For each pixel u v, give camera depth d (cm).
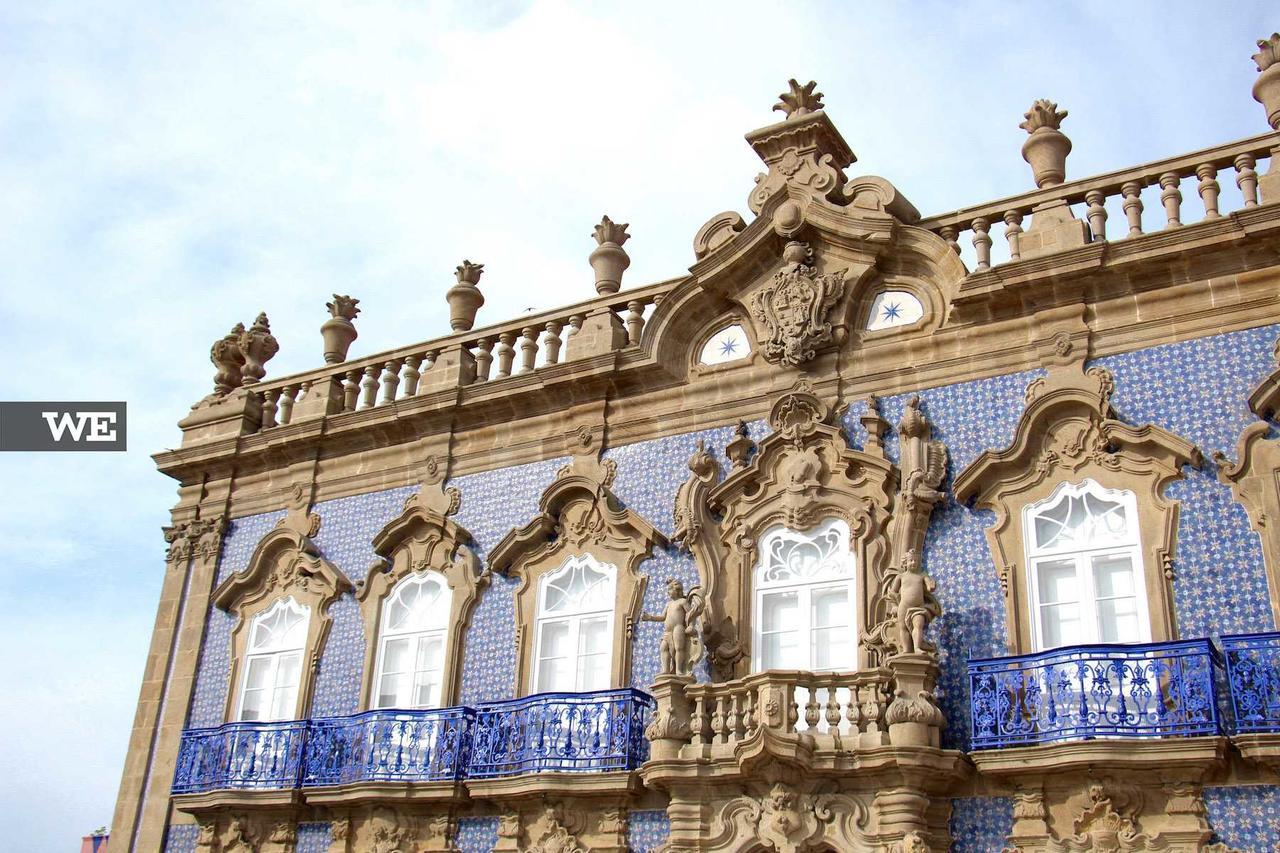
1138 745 1360
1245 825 1343
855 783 1505
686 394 1898
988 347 1705
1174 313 1600
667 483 1861
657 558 1825
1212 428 1534
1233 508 1491
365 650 2005
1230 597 1456
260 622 2147
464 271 2247
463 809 1792
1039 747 1412
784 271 1853
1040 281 1659
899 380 1755
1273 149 1587
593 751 1680
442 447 2086
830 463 1747
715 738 1565
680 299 1919
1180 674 1383
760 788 1541
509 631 1906
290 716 2044
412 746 1819
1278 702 1356
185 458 2327
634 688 1698
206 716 2128
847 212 1814
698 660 1681
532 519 1939
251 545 2233
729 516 1775
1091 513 1567
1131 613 1504
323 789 1853
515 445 2022
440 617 1970
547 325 2067
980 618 1581
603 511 1881
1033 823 1433
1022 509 1608
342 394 2284
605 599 1845
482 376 2108
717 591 1739
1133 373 1602
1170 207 1627
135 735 2166
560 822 1694
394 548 2062
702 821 1556
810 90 1952
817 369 1812
